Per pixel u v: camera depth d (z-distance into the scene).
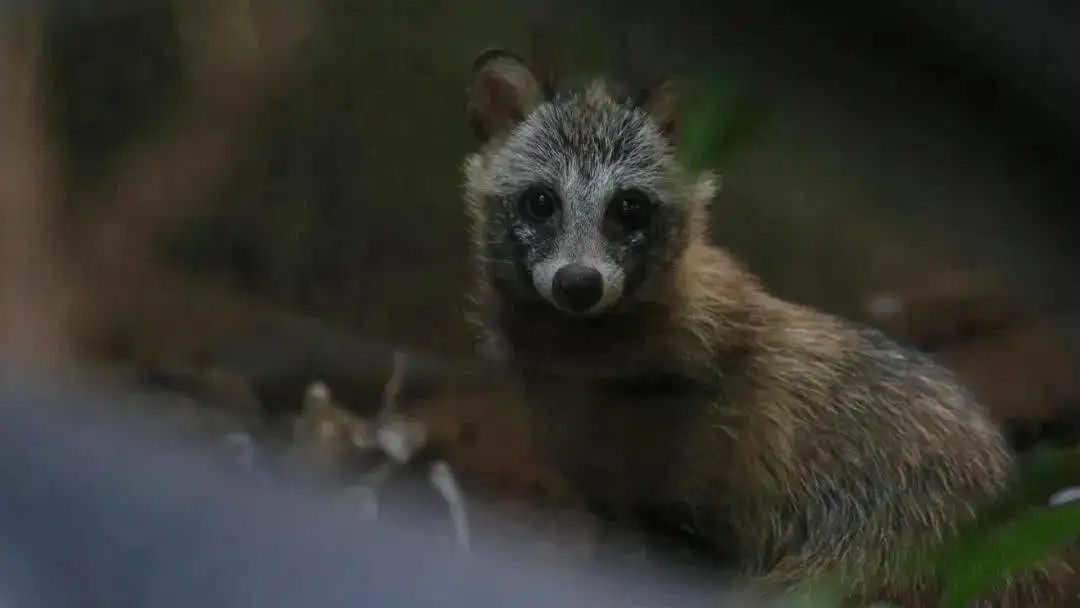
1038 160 2.88
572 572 2.19
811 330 4.70
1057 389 4.83
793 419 4.68
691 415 4.66
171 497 1.67
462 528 3.16
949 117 2.89
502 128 4.70
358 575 1.69
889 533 4.68
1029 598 4.66
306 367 4.92
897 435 4.69
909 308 4.90
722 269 4.69
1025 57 2.70
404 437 4.75
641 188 4.65
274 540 1.69
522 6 4.69
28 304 4.75
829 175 3.95
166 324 4.93
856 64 2.98
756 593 4.65
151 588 1.59
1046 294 3.22
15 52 4.77
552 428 4.68
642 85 4.67
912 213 3.39
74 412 1.78
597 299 4.62
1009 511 4.59
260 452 2.55
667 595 3.38
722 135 3.85
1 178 4.77
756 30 3.12
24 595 1.54
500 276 4.68
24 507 1.60
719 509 4.68
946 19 2.74
